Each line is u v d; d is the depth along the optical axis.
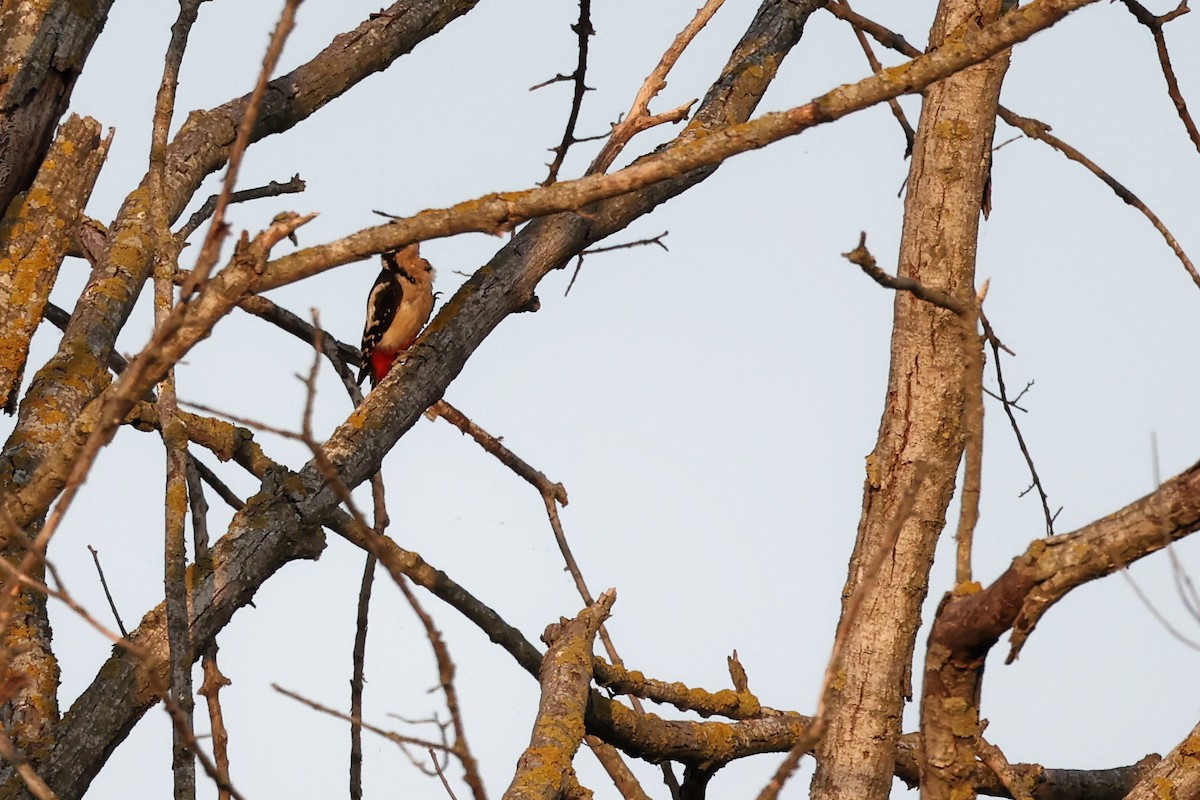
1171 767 7.28
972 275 8.02
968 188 8.05
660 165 6.35
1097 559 5.58
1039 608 5.71
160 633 9.41
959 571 6.03
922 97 8.36
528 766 8.05
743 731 10.27
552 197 6.39
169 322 4.89
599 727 9.57
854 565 7.92
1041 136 11.74
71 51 8.99
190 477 10.33
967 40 6.29
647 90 11.09
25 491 6.40
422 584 10.98
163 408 7.95
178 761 7.57
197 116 11.21
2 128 8.79
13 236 9.14
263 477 10.66
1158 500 5.50
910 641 7.74
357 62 11.97
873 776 7.60
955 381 7.86
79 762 8.94
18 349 9.02
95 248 11.71
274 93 11.55
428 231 6.25
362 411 10.72
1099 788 11.52
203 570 9.78
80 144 9.43
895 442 7.91
